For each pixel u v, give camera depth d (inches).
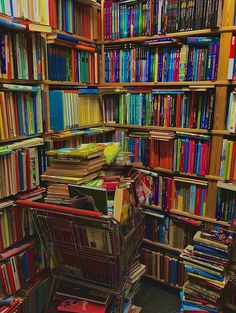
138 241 67.4
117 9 82.2
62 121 74.4
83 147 65.4
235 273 75.3
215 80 71.8
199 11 69.8
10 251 64.1
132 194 60.4
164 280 87.4
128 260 62.7
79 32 79.3
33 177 66.9
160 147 83.4
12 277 64.1
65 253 60.0
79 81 81.6
